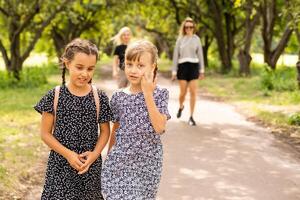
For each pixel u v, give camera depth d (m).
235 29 33.22
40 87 20.67
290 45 30.88
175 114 12.90
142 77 4.02
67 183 3.99
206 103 15.60
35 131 10.23
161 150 4.20
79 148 3.96
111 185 4.11
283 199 6.22
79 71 3.83
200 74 10.97
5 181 6.38
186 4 33.72
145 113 4.07
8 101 15.48
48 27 31.75
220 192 6.45
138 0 31.42
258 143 9.38
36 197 6.18
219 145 9.16
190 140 9.55
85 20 34.66
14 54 21.59
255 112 12.97
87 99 3.98
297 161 8.07
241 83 21.95
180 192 6.43
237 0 16.69
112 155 4.14
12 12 21.64
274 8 24.28
